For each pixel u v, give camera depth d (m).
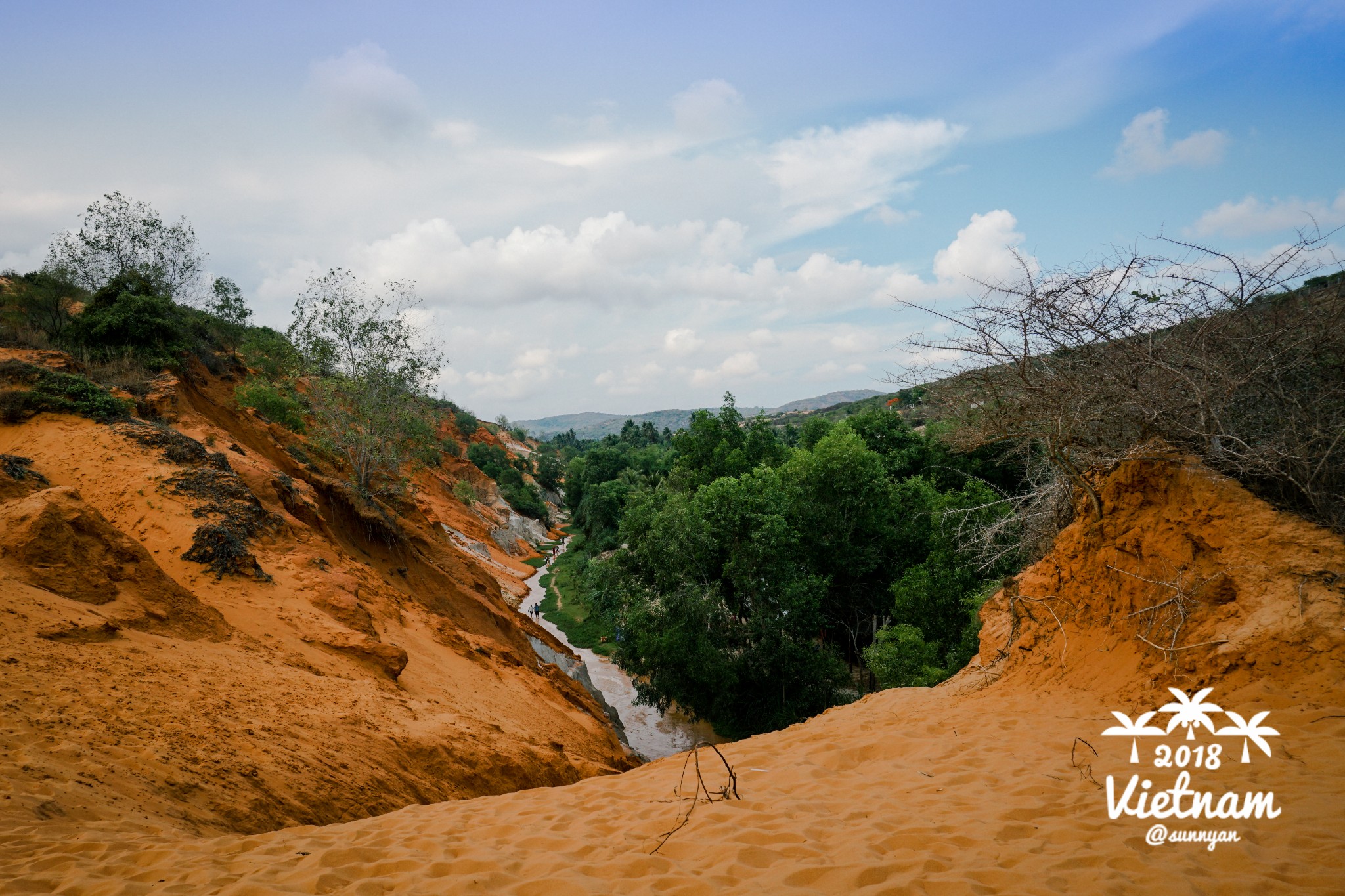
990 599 12.49
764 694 27.58
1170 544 7.73
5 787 5.52
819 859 4.57
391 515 28.75
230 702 9.27
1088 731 6.66
